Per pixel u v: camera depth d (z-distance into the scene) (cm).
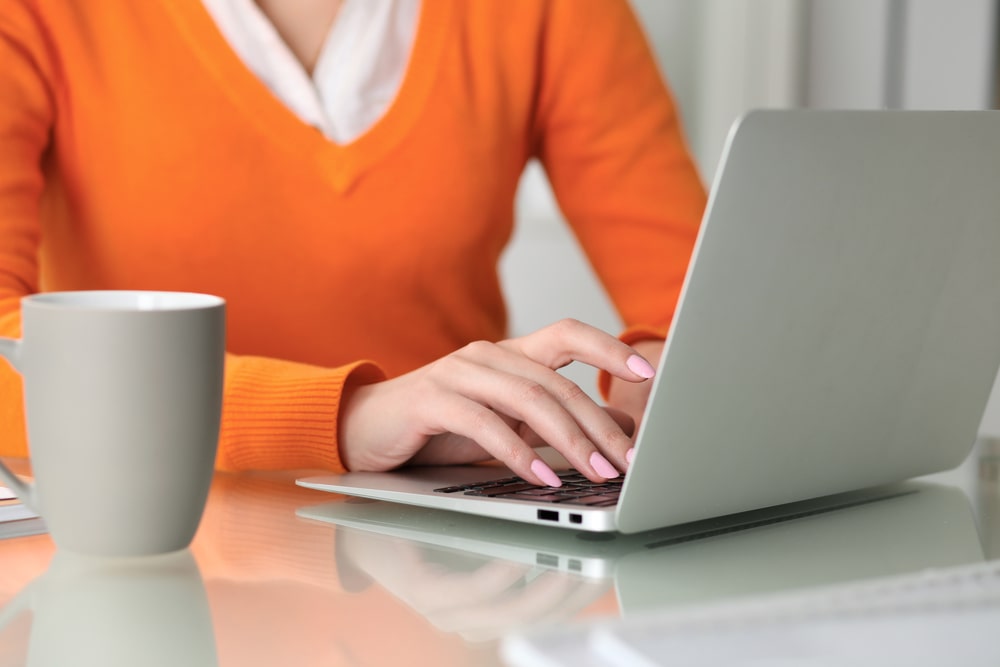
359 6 147
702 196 166
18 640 48
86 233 144
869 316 68
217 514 72
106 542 59
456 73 152
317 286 149
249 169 145
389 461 82
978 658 36
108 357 57
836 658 35
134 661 45
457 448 86
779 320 62
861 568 60
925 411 78
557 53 159
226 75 143
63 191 144
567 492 69
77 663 45
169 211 143
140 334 57
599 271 166
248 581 57
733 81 292
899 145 64
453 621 50
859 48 278
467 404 76
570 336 80
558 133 163
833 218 62
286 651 46
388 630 49
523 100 158
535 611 52
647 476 61
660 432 60
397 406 80
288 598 54
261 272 147
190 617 51
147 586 56
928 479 86
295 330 150
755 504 69
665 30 294
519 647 34
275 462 86
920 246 69
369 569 59
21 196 130
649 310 159
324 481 77
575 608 52
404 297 152
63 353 57
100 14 141
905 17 274
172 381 58
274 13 147
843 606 40
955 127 67
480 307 159
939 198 68
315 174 146
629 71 164
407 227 150
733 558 62
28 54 136
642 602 53
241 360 92
